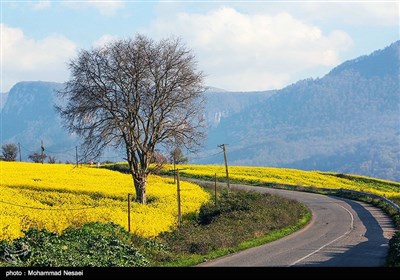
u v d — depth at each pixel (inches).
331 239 1378.0
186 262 1059.3
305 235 1488.7
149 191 2230.6
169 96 2124.8
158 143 2151.8
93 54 2084.2
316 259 1037.2
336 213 2059.5
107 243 1074.1
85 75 2070.6
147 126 2132.1
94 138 2075.5
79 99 2059.5
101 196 1994.3
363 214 2004.2
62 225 1270.9
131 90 2100.1
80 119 2075.5
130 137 2095.2
